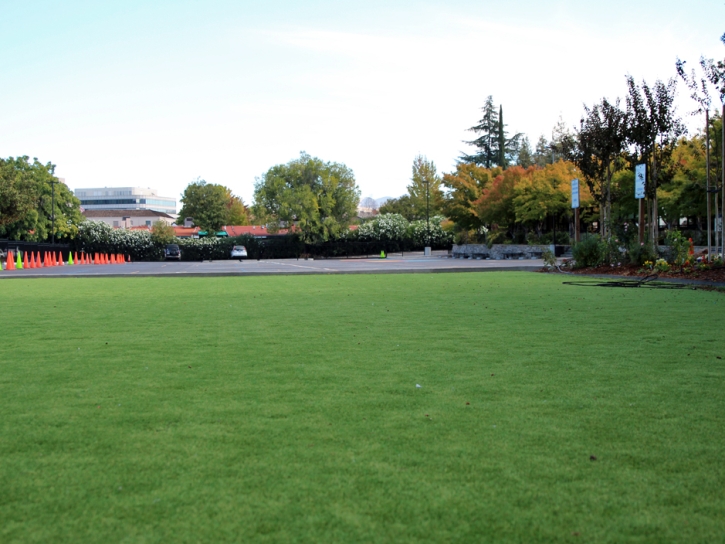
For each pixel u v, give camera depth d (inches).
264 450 150.0
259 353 278.4
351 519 114.1
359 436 160.1
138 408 188.2
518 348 285.6
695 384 214.1
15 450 151.5
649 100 827.4
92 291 660.7
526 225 1974.7
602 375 229.1
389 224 2743.6
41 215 2313.0
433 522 112.9
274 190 2682.1
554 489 126.7
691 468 137.6
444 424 169.9
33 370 244.7
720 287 616.7
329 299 536.7
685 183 1202.0
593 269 875.4
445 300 514.9
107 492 126.5
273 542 106.2
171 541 106.9
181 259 2682.1
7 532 110.3
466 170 2214.6
